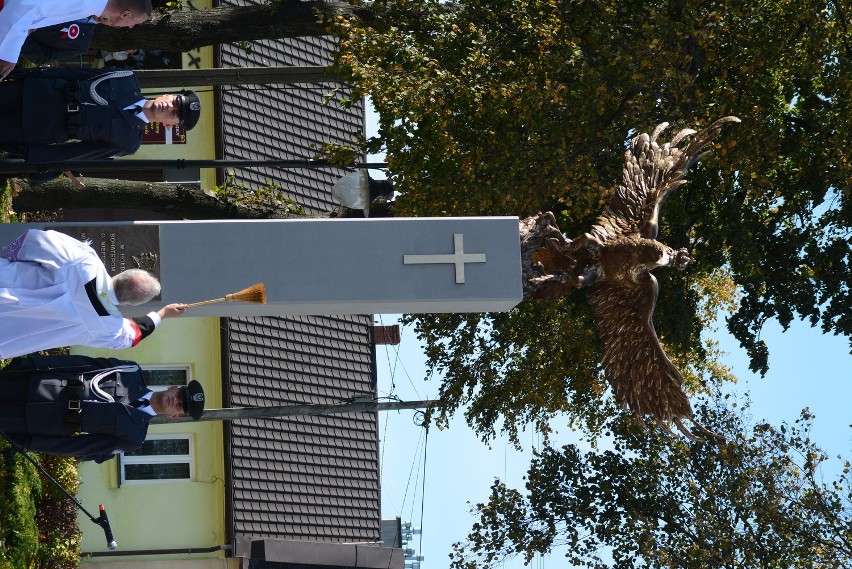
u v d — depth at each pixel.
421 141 18.14
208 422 25.09
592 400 23.41
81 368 11.73
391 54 18.53
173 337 25.39
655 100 18.73
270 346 26.06
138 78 18.62
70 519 20.28
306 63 28.48
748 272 20.30
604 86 18.25
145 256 12.30
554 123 18.20
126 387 11.70
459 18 19.05
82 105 11.20
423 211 18.48
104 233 12.30
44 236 9.72
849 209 20.47
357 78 18.06
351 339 27.56
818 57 18.98
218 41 19.55
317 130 28.17
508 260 12.75
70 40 11.26
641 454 22.09
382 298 12.52
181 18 19.25
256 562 24.44
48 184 19.56
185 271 12.36
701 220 21.17
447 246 12.66
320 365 26.78
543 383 21.48
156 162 14.00
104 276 9.83
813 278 20.84
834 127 19.50
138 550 24.34
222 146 26.41
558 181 18.12
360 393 27.16
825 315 20.80
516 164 18.20
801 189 20.66
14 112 11.26
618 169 18.91
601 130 18.80
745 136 19.06
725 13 18.91
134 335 10.19
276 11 19.34
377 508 26.66
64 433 11.48
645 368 13.25
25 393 11.45
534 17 18.84
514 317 21.44
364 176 19.11
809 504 21.16
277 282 12.40
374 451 27.11
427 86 17.72
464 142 18.56
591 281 13.04
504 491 22.20
